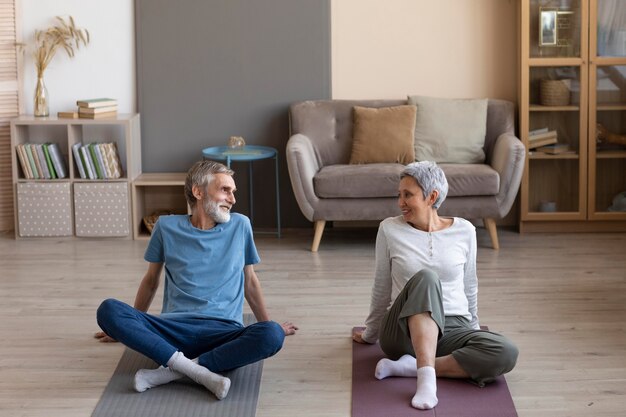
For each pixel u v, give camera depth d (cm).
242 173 664
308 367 390
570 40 616
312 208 585
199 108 659
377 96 655
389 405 347
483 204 581
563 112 623
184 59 655
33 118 633
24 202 630
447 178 579
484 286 508
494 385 363
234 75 655
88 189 629
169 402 353
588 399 354
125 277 535
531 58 619
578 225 633
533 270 539
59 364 397
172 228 388
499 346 354
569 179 628
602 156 624
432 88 652
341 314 461
